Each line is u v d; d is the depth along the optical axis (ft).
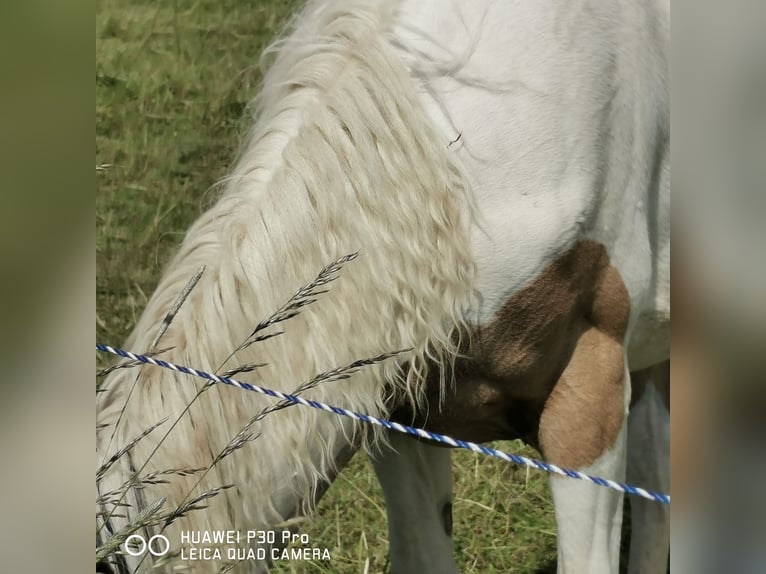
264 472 7.01
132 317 13.98
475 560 11.71
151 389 6.96
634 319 8.45
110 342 13.80
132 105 17.63
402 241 7.25
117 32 19.21
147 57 18.61
